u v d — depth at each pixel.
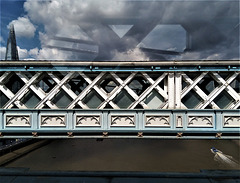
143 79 4.53
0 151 13.77
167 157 15.08
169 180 3.13
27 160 14.27
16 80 4.61
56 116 4.04
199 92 4.16
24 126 4.01
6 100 4.38
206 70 4.06
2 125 4.00
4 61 4.05
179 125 3.99
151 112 4.03
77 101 4.14
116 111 4.05
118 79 4.18
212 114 3.97
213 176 3.21
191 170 12.46
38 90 4.21
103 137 4.14
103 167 13.08
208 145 18.08
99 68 4.11
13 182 3.04
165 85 4.26
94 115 4.05
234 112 3.95
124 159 14.59
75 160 14.34
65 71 4.13
